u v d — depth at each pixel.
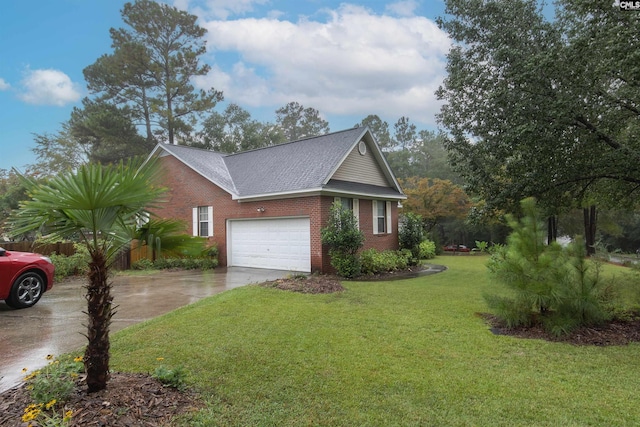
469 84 10.00
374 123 54.41
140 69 29.16
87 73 28.66
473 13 9.76
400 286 10.30
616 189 11.03
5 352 5.02
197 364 4.47
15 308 7.66
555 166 9.50
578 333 5.78
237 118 37.75
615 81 9.30
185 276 12.62
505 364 4.61
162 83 30.42
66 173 3.00
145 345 5.11
